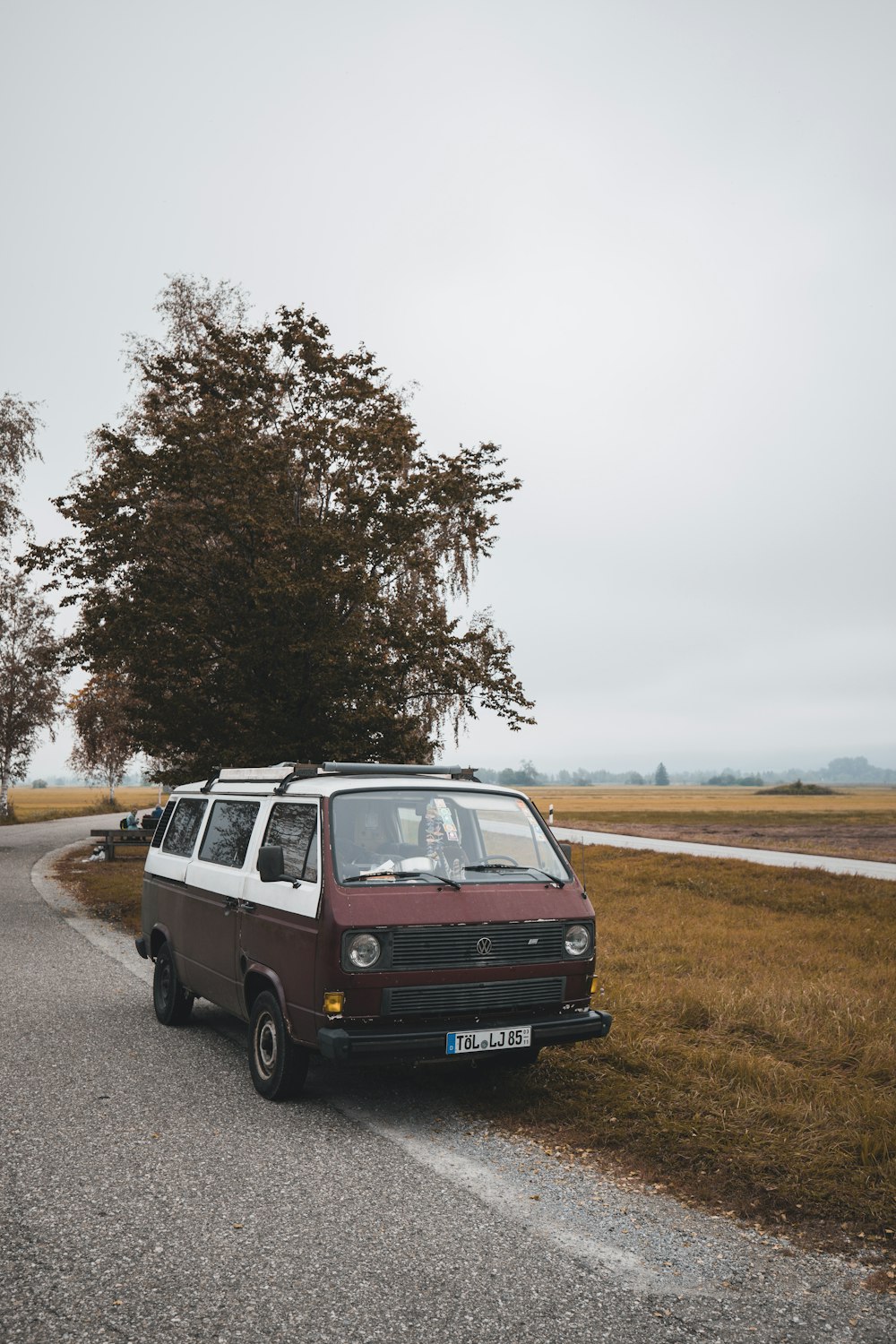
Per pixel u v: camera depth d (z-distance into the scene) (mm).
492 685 16250
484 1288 3777
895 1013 8688
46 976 10406
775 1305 3711
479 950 5961
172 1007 8320
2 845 31500
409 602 19000
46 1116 5852
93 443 21906
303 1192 4719
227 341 17672
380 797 6480
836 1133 5410
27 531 28734
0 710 38469
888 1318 3629
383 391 17953
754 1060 6754
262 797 7293
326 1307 3605
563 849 6930
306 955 5902
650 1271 3969
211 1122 5805
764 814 80125
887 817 74188
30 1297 3648
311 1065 7172
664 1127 5543
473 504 17438
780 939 13961
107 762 45406
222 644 15727
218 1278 3818
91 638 15680
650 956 11758
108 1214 4414
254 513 15273
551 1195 4738
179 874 8438
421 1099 6328
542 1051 7211
